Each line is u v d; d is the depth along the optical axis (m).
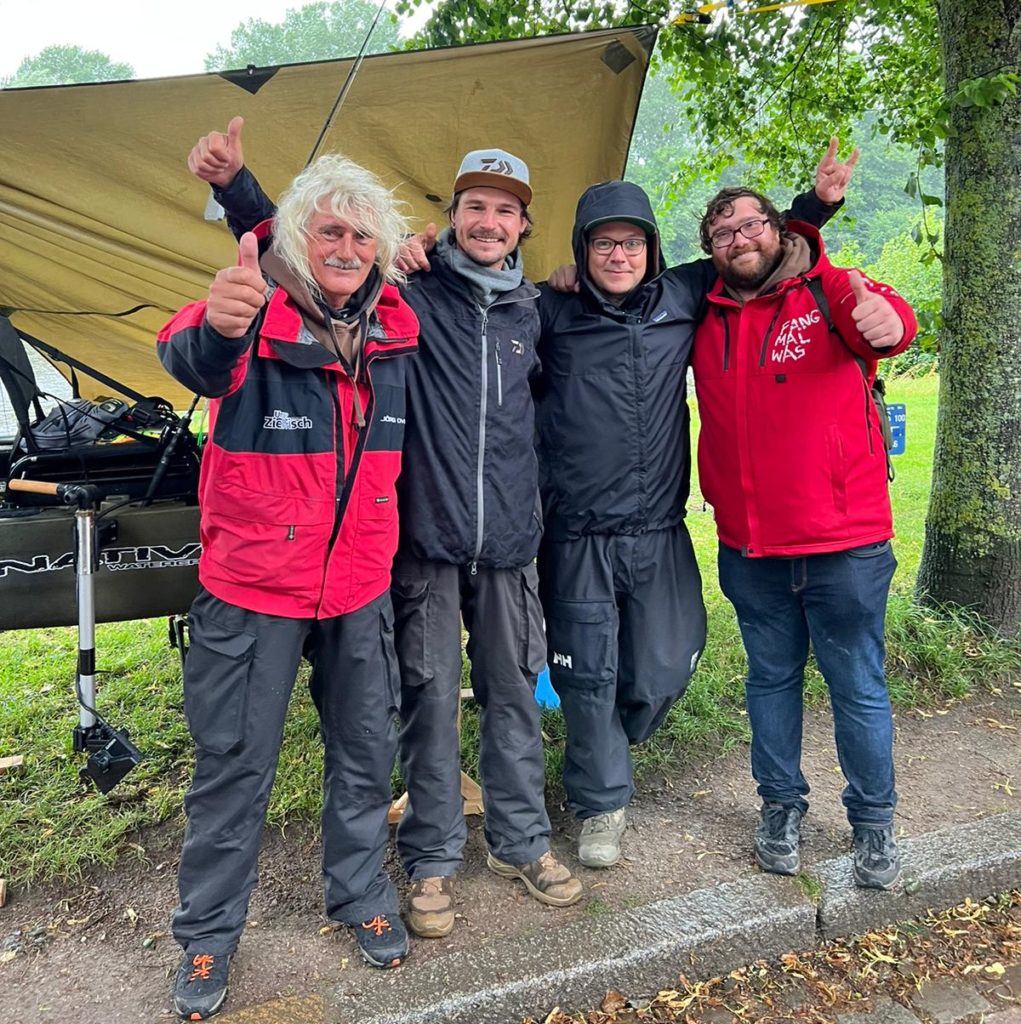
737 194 2.29
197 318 1.70
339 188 1.86
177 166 3.31
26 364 3.26
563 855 2.61
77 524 2.41
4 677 4.20
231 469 1.88
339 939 2.25
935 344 4.13
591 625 2.45
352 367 1.96
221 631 1.92
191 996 1.98
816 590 2.32
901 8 5.24
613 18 5.02
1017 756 3.20
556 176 3.88
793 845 2.47
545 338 2.45
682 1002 2.11
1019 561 3.99
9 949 2.27
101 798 2.96
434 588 2.26
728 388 2.35
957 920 2.39
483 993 2.01
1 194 3.42
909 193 4.05
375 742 2.12
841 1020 2.05
